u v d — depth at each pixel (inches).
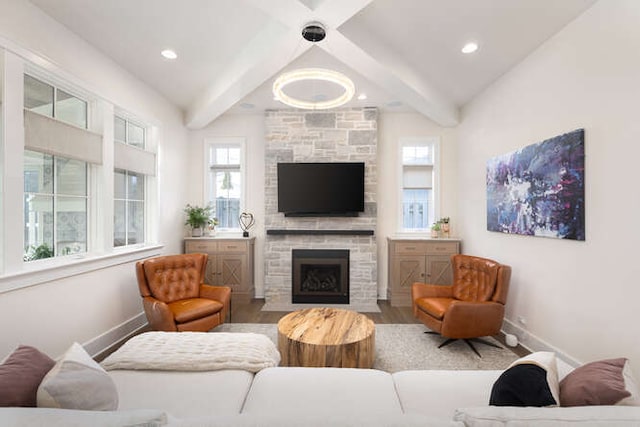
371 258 170.4
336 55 111.1
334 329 93.4
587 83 86.4
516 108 119.1
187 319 107.3
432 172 182.4
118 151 120.6
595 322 84.2
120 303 118.4
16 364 41.9
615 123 78.1
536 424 27.2
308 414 28.7
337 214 171.3
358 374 62.2
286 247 172.4
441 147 179.8
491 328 106.7
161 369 62.7
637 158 72.9
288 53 107.7
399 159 180.7
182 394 54.5
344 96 108.7
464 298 123.7
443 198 179.5
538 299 107.0
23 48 80.2
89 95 105.3
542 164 102.1
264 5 85.5
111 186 113.9
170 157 158.4
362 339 85.8
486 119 142.3
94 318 104.9
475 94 151.0
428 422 27.3
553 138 97.2
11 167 77.5
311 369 64.2
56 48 90.5
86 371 42.6
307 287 176.6
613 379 40.6
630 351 74.9
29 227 88.5
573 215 89.7
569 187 91.0
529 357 51.4
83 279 100.2
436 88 144.9
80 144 100.1
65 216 100.5
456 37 107.4
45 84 92.4
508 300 124.2
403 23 103.1
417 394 55.4
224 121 183.6
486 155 142.4
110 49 108.7
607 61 80.2
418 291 127.0
